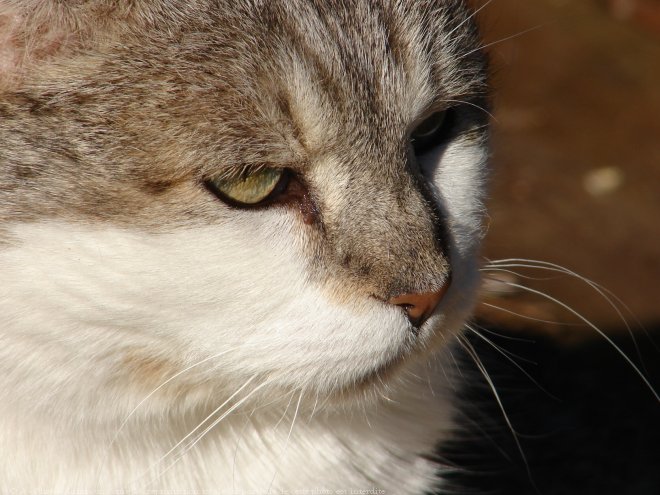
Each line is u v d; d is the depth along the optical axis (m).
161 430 1.07
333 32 1.04
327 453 1.09
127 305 1.04
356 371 1.05
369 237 1.04
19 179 1.04
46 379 1.05
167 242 1.03
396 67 1.05
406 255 1.04
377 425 1.10
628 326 1.24
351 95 1.04
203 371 1.05
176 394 1.06
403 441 1.11
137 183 1.03
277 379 1.05
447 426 1.12
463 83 1.07
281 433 1.08
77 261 1.03
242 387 1.05
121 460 1.07
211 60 1.04
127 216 1.03
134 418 1.06
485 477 1.23
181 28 1.04
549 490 1.22
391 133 1.05
